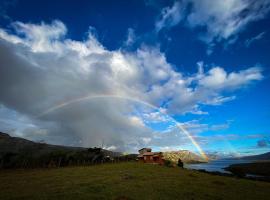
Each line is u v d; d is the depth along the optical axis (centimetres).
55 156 8288
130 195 2441
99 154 9756
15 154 8406
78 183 3164
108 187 2867
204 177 4441
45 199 2166
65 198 2217
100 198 2262
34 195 2338
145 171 5019
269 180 5566
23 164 7244
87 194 2416
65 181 3388
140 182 3369
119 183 3222
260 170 12925
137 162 8169
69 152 9112
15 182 3319
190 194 2628
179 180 3769
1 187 2848
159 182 3438
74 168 5925
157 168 5869
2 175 4459
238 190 3066
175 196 2489
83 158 8700
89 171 4956
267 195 2809
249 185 3647
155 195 2488
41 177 3938
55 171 5128
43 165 7100
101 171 4931
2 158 7512
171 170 5562
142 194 2517
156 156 8394
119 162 8450
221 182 3725
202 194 2655
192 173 5138
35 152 11150
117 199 2223
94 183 3183
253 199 2527
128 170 5147
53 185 2998
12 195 2341
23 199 2167
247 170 13612
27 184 3098
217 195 2631
